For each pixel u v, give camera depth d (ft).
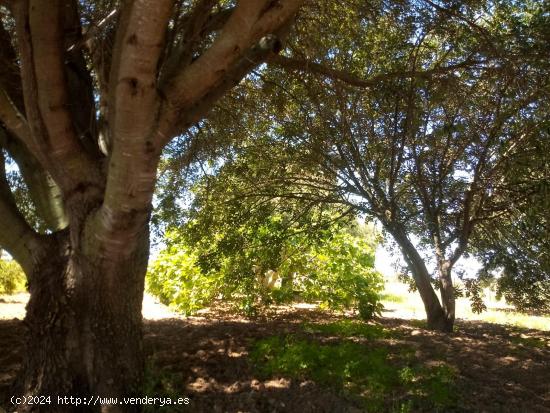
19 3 11.53
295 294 36.45
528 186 22.06
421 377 17.15
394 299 51.26
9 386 15.51
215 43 11.28
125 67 10.14
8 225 14.73
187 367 18.25
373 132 26.00
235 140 27.43
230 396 15.61
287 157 26.66
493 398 15.97
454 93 22.21
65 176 13.88
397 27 22.38
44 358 13.69
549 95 19.17
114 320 14.19
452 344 23.22
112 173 11.65
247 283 29.96
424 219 27.32
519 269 25.30
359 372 17.29
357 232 43.21
